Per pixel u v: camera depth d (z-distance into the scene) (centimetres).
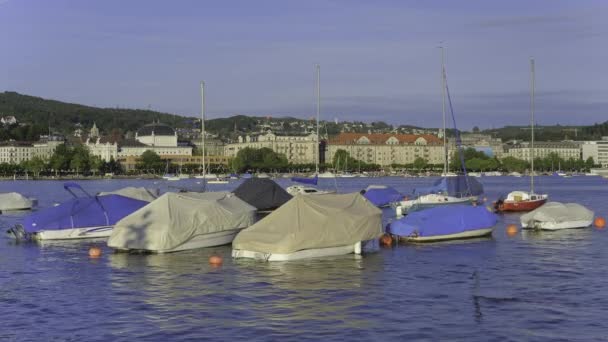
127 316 3659
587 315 3612
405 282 4512
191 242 5950
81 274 4925
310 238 5338
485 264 5241
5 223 9138
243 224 6228
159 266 5191
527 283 4475
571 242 6544
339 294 4153
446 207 6875
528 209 10500
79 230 6888
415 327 3403
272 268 5016
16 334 3341
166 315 3672
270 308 3803
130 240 5803
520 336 3250
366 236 5628
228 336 3275
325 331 3344
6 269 5172
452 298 4031
